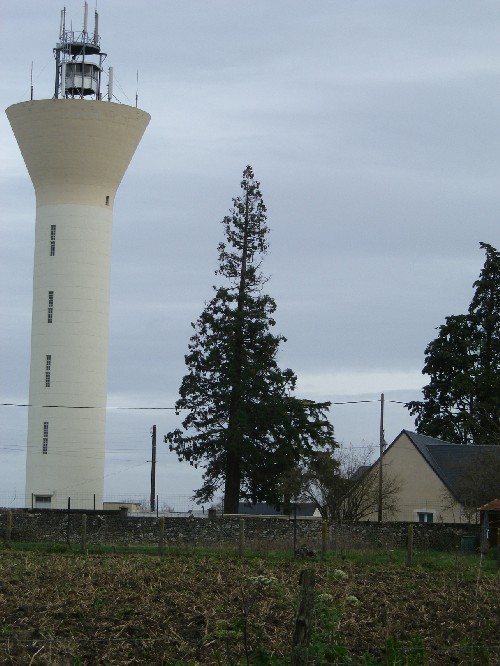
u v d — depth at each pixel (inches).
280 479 2534.5
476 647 869.2
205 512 2449.6
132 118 2468.0
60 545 1851.6
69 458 2454.5
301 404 2615.7
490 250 3186.5
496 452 2501.2
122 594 1146.0
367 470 2519.7
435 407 3132.4
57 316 2470.5
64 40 2532.0
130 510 2576.3
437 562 1678.2
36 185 2509.8
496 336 3134.8
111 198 2524.6
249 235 2755.9
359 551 1851.6
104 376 2506.2
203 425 2608.3
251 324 2625.5
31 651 859.4
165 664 824.3
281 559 1672.0
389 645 825.5
